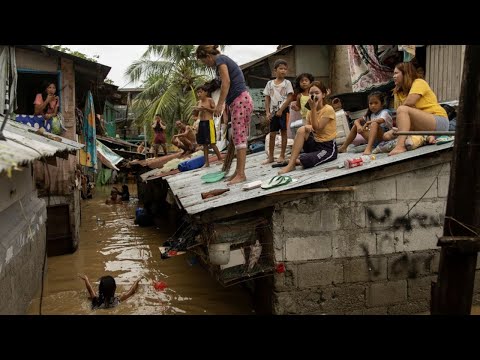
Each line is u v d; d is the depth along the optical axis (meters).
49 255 8.72
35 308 5.78
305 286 4.92
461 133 2.98
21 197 5.98
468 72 2.90
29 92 12.54
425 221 5.24
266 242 4.98
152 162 13.59
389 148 5.84
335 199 4.93
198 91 9.30
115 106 31.36
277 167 6.80
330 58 14.93
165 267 7.79
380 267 5.13
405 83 5.99
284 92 7.08
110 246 9.56
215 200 4.97
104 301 5.82
